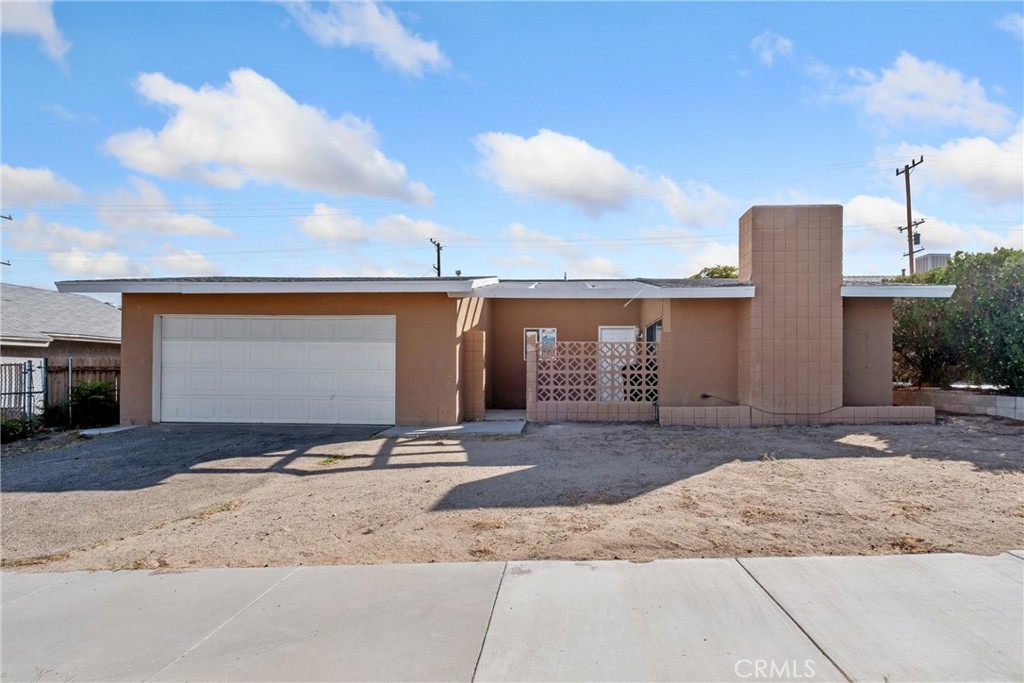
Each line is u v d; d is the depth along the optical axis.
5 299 20.38
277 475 8.22
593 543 5.38
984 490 6.91
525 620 4.01
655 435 10.91
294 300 12.57
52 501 7.11
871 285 12.11
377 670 3.48
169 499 7.13
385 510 6.49
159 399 12.73
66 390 13.71
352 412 12.49
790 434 10.91
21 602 4.46
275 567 5.02
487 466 8.51
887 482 7.35
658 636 3.78
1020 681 3.26
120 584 4.74
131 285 11.99
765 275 12.15
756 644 3.67
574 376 13.01
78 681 3.45
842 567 4.75
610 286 12.59
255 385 12.66
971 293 12.96
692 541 5.39
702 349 12.85
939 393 13.77
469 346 13.17
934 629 3.80
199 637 3.90
